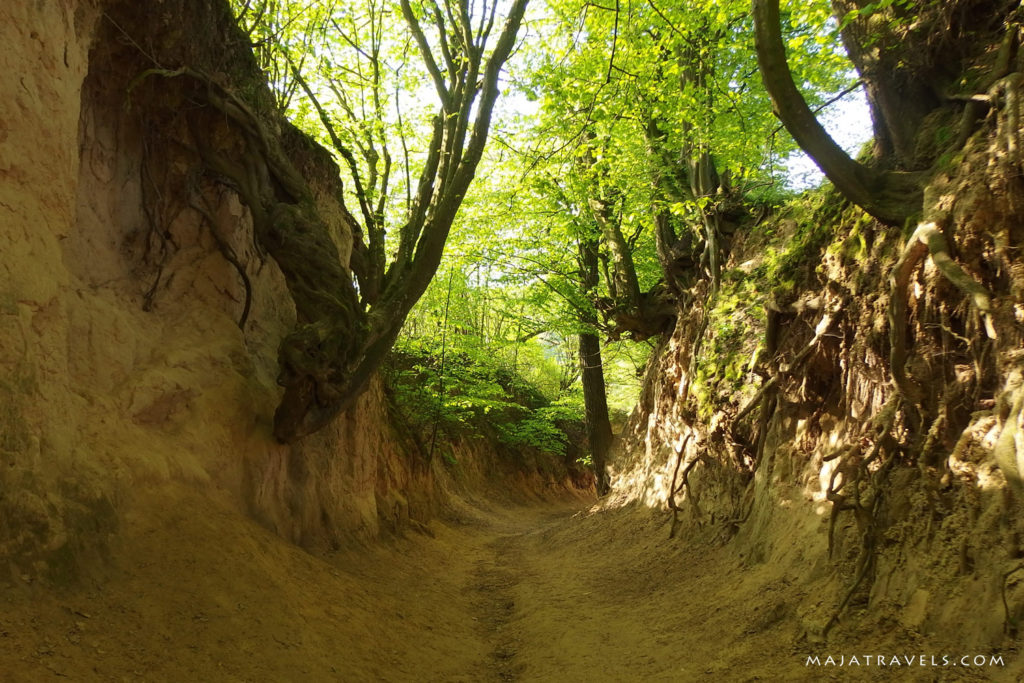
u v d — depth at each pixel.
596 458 21.38
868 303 6.96
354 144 13.91
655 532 11.78
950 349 5.73
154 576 5.41
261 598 5.89
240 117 8.16
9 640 4.03
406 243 10.18
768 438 8.76
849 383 7.09
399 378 20.52
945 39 7.00
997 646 4.25
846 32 8.06
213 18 8.12
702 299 13.80
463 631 8.04
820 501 7.01
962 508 5.10
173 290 8.10
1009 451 4.48
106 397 6.46
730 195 13.19
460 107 10.23
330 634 6.03
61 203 5.61
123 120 7.70
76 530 5.03
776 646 5.68
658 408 15.29
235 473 7.67
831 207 8.90
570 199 17.28
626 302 17.41
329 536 9.24
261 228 8.29
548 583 10.34
